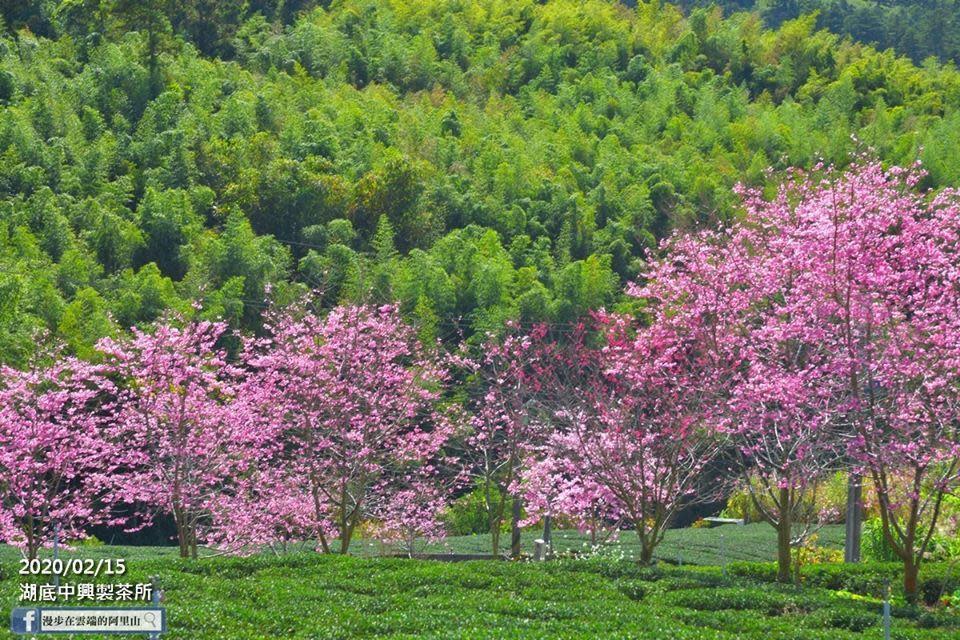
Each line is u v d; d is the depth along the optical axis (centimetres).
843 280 2097
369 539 3516
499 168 7600
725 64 12306
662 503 2439
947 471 2067
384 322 3053
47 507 2878
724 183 7856
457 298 5716
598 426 2566
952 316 2084
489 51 11425
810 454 2222
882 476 2067
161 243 5800
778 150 8981
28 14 9812
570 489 2925
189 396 2864
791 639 1758
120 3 8856
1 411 2686
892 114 10144
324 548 2798
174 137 7044
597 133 9544
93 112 7388
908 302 2162
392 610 1903
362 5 12044
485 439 3416
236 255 5456
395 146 8112
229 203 6625
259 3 11712
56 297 4547
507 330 4984
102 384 2919
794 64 12194
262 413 2972
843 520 3897
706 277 2358
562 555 3247
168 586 1980
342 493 2839
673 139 9475
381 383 2969
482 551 3609
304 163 7050
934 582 2333
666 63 12188
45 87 7750
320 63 10244
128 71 8206
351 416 2866
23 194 6050
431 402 3297
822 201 2186
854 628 1883
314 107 8644
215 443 2906
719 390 2316
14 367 3694
